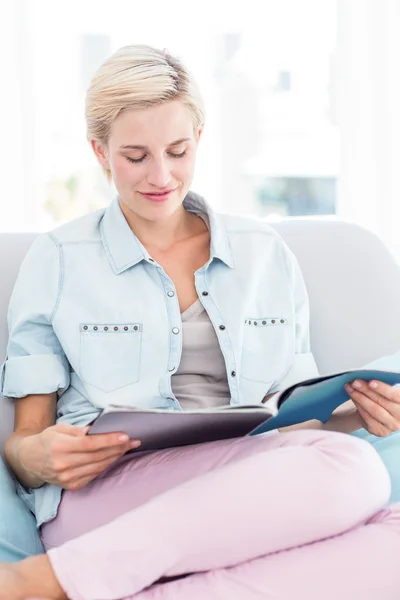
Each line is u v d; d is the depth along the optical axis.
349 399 1.48
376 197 2.79
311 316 1.81
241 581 1.11
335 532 1.16
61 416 1.53
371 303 1.83
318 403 1.39
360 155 2.78
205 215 1.66
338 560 1.12
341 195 2.82
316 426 1.57
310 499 1.14
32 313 1.51
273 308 1.62
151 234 1.59
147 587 1.16
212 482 1.16
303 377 1.62
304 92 2.98
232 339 1.54
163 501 1.15
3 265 1.71
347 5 2.74
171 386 1.53
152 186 1.46
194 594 1.11
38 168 2.75
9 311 1.58
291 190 3.06
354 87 2.76
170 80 1.43
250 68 2.95
